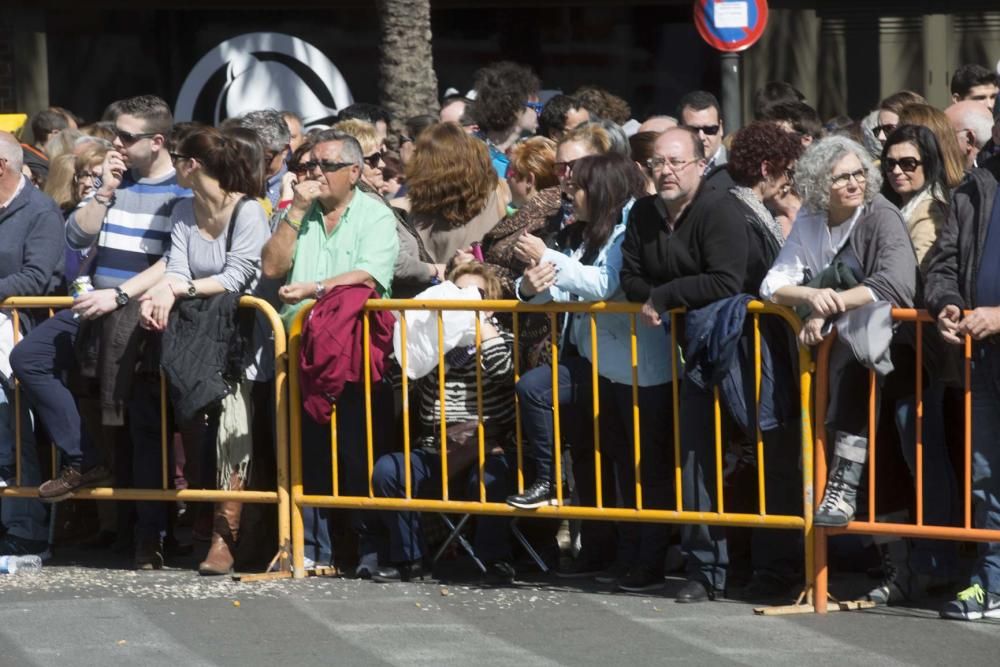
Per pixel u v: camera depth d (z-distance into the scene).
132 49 49.22
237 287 24.34
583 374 22.55
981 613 20.84
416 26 40.91
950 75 48.25
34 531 25.72
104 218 25.72
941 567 21.75
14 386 25.42
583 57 49.00
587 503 23.23
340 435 23.86
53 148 32.22
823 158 20.62
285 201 26.25
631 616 21.38
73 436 24.88
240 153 24.38
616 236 22.39
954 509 21.31
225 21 49.44
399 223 25.48
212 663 19.31
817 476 21.20
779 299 20.81
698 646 19.81
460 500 23.31
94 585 23.73
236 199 24.50
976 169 20.84
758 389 21.12
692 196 21.34
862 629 20.50
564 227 23.70
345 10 49.34
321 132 24.30
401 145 33.56
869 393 20.88
